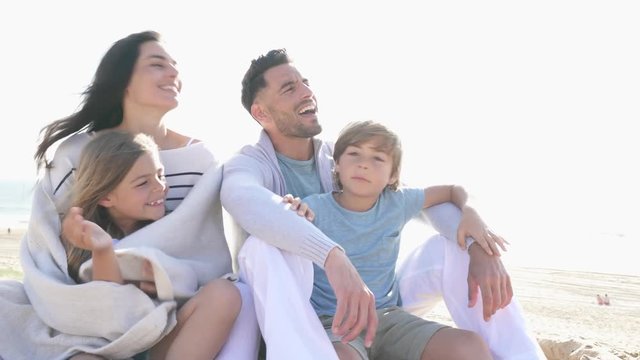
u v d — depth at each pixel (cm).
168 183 350
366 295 256
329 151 388
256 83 374
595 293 1962
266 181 347
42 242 302
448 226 333
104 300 264
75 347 266
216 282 273
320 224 320
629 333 1071
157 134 383
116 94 368
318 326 258
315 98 378
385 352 311
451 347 284
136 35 371
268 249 272
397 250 336
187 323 266
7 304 280
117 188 303
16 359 272
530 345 301
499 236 317
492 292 304
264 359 313
